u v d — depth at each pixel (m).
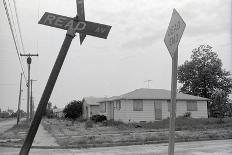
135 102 36.06
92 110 55.69
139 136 21.17
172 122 4.58
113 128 30.48
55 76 5.12
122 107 36.00
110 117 42.12
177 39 4.68
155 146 17.19
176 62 4.71
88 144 17.52
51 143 18.59
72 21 5.32
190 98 38.53
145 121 35.94
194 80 60.47
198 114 38.88
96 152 14.95
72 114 61.91
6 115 153.12
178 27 4.70
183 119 34.09
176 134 22.33
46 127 37.03
